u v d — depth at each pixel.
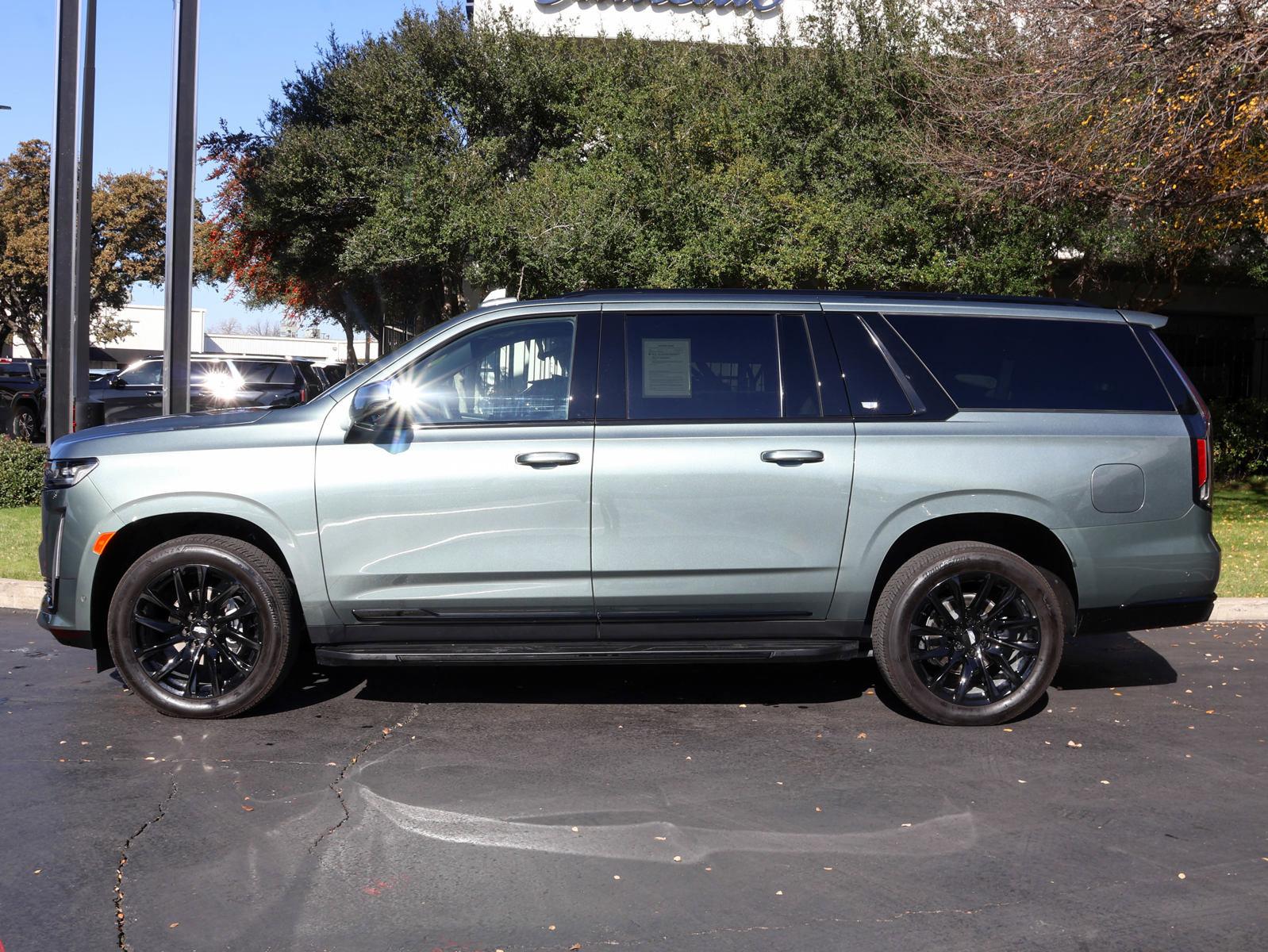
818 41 15.27
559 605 5.05
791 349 5.20
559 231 13.53
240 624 5.19
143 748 4.77
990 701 5.21
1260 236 14.66
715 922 3.22
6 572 8.43
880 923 3.22
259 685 5.15
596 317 5.22
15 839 3.78
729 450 5.02
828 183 14.24
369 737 4.95
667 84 14.62
